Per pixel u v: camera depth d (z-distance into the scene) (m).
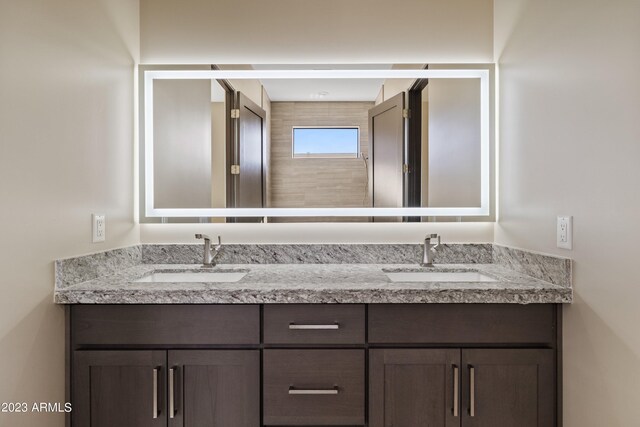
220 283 1.44
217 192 1.92
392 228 1.92
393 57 1.91
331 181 1.93
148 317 1.35
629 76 1.05
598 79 1.17
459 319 1.36
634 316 1.05
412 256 1.88
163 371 1.36
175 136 1.90
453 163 1.91
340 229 1.92
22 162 1.13
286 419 1.35
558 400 1.36
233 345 1.37
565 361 1.34
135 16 1.86
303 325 1.35
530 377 1.36
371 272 1.66
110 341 1.35
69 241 1.35
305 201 1.92
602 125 1.15
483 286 1.37
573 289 1.30
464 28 1.90
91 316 1.35
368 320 1.36
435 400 1.36
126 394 1.35
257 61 1.91
